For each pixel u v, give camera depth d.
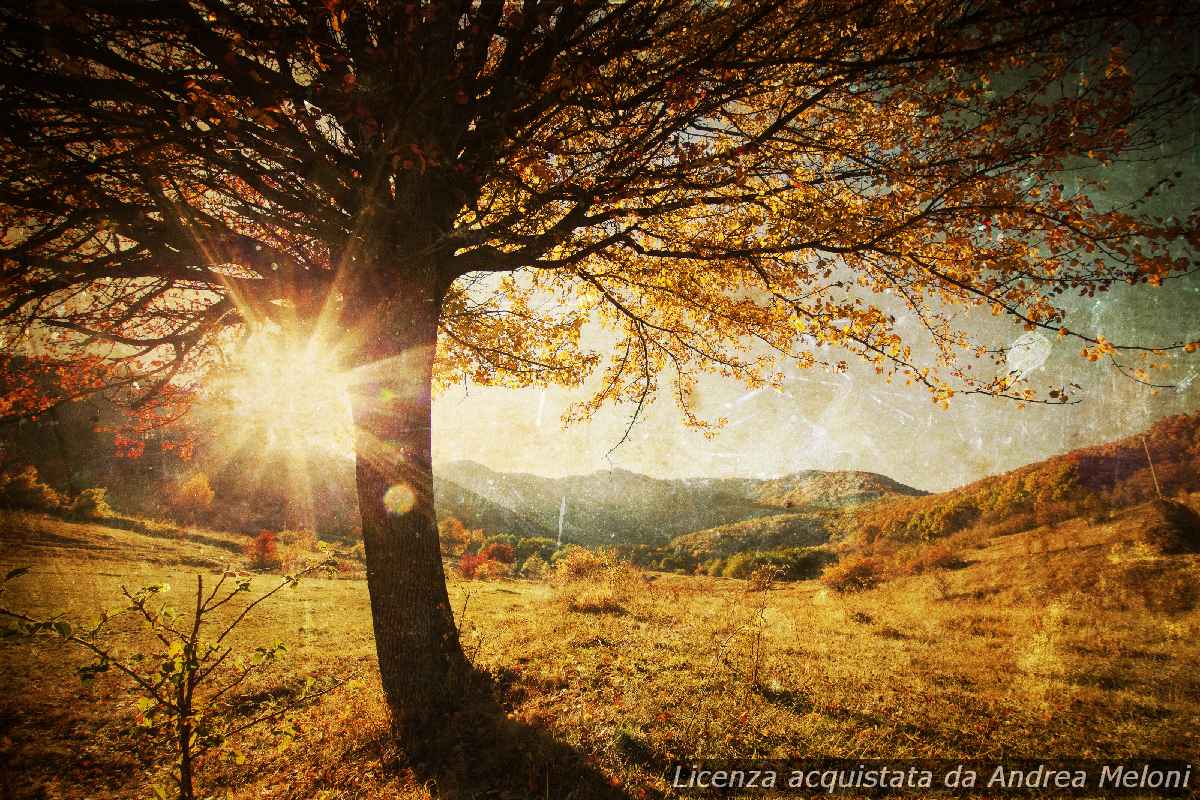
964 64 3.99
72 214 3.98
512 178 4.72
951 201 4.54
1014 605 12.72
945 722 4.89
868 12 4.05
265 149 4.24
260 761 4.52
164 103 3.67
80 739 4.78
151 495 34.88
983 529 32.81
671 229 6.88
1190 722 4.83
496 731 4.65
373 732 4.79
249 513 43.97
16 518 18.05
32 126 3.65
